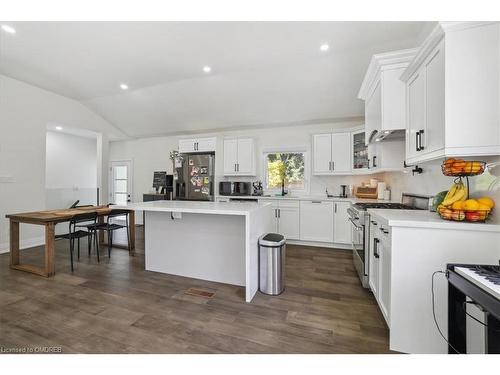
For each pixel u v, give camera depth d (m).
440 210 1.53
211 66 3.20
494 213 1.42
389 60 2.10
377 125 2.36
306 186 4.69
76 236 3.01
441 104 1.43
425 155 1.66
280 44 2.65
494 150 1.31
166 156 5.94
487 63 1.32
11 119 3.66
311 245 4.12
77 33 2.51
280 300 2.15
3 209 3.59
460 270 1.07
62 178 5.77
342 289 2.38
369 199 3.75
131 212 3.71
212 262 2.60
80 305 2.04
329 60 2.98
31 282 2.52
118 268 2.96
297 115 4.34
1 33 2.53
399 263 1.48
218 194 4.71
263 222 2.58
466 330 1.23
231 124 4.92
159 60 3.06
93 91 4.14
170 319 1.83
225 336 1.63
